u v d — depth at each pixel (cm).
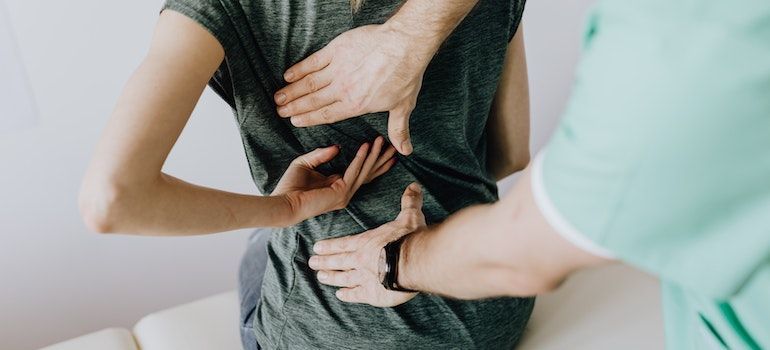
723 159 39
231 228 81
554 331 116
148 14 132
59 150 140
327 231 94
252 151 84
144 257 163
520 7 83
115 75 137
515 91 105
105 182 66
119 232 72
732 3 36
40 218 147
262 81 76
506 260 50
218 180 158
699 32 36
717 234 42
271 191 90
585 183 41
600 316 118
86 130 140
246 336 117
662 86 37
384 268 75
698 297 57
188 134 148
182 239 164
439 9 70
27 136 135
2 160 136
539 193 45
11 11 121
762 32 36
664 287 65
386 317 95
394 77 75
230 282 178
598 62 40
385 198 93
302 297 98
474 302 98
